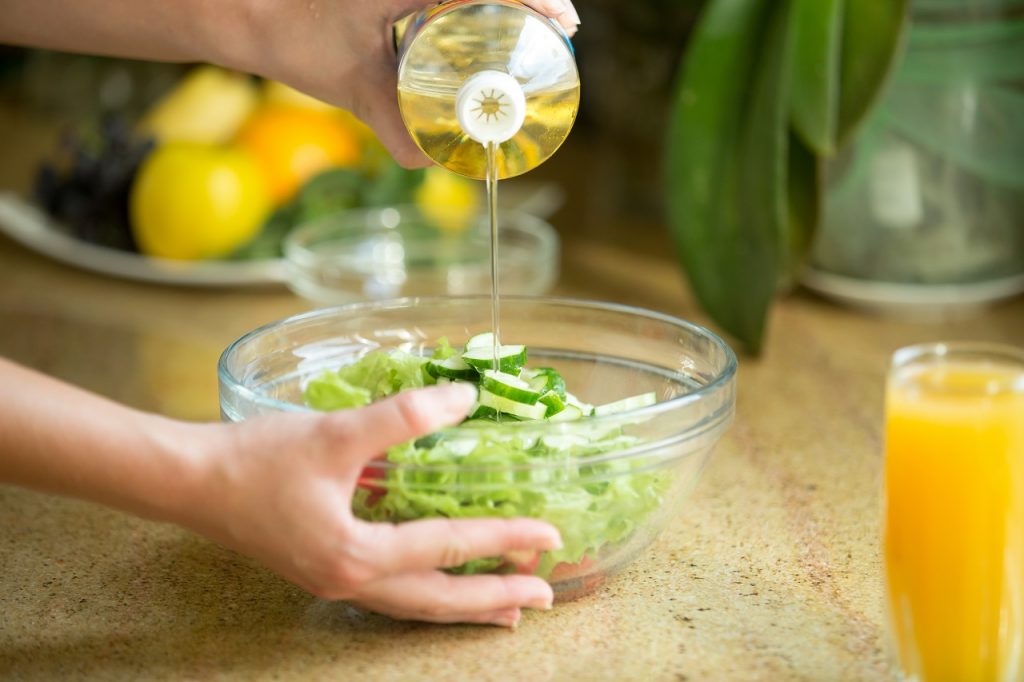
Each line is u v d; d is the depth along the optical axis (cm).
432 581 93
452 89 97
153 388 129
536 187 183
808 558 104
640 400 102
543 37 97
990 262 142
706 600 100
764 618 98
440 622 97
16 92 229
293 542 91
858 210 140
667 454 95
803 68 128
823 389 129
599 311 108
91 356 136
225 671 94
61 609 100
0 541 107
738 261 135
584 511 94
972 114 136
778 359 136
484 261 154
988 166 138
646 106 173
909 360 93
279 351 104
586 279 156
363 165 161
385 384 101
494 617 96
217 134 161
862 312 147
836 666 94
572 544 95
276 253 154
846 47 129
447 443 93
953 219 139
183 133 160
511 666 94
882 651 95
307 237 150
